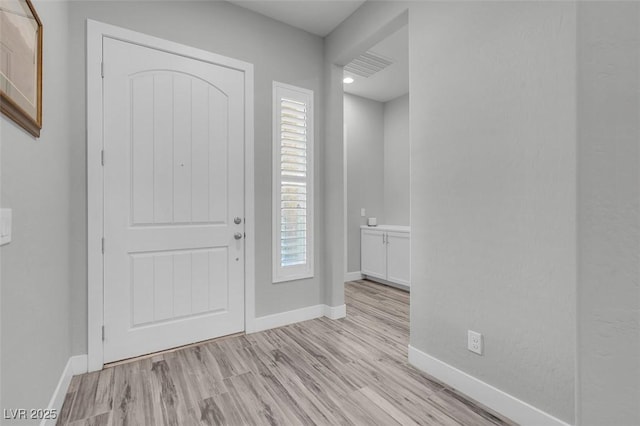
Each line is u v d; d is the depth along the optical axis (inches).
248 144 103.4
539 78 56.4
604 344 18.6
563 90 53.2
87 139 78.9
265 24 108.2
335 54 116.3
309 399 67.6
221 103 98.8
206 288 96.1
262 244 107.3
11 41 41.3
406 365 83.0
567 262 53.0
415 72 81.7
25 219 46.8
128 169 84.3
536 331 57.1
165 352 88.9
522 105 58.9
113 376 76.2
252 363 83.1
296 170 114.9
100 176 80.4
